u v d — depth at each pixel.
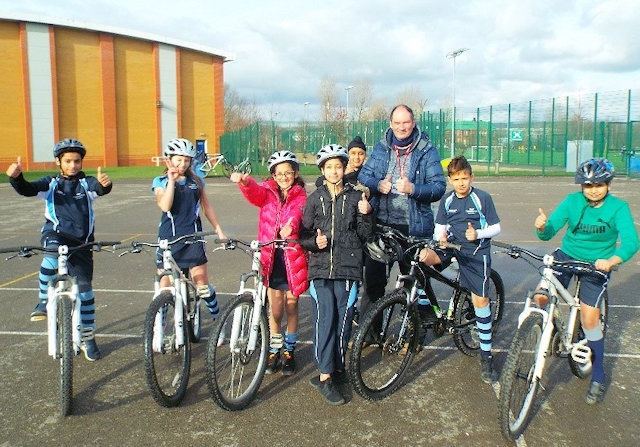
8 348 4.93
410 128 4.67
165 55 41.84
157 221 13.35
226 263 8.51
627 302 6.39
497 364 4.69
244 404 3.86
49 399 3.98
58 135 38.72
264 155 34.53
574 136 30.25
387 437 3.50
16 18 36.59
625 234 3.77
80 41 39.03
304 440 3.45
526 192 20.41
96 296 6.62
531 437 3.51
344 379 4.17
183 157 4.51
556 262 3.73
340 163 4.09
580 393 4.12
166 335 3.94
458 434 3.54
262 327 4.08
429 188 4.53
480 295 4.35
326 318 3.97
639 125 28.17
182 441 3.44
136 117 41.56
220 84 44.25
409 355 4.25
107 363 4.63
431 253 4.30
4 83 37.25
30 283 7.18
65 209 4.53
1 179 29.16
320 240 3.90
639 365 4.63
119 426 3.61
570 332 3.89
